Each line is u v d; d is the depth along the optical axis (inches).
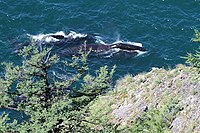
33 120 1617.9
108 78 1784.0
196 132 1840.6
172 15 3993.6
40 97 1706.4
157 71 2556.6
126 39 3786.9
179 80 2293.3
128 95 2481.5
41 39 3750.0
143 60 3580.2
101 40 3767.2
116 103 2455.7
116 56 3602.4
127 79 2677.2
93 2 4128.9
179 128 1925.4
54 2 4111.7
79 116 1718.8
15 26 3873.0
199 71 2271.2
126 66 3523.6
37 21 3939.5
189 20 3941.9
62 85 1722.4
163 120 2016.5
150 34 3831.2
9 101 1690.5
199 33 2111.2
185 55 3624.5
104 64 3535.9
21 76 1692.9
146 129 2046.0
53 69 3395.7
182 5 4074.8
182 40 3754.9
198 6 4065.0
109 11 4042.8
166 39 3772.1
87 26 3919.8
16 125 1772.9
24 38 3752.5
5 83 1683.1
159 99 2233.0
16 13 3986.2
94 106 2508.6
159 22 3932.1
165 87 2305.6
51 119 1599.4
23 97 1729.8
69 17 3988.7
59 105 1625.2
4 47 3636.8
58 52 3612.2
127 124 2178.9
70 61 3528.5
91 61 3555.6
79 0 4153.5
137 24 3919.8
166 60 3582.7
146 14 4010.8
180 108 2034.9
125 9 4055.1
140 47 3668.8
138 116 2183.8
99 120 1809.8
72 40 3754.9
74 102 1729.8
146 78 2551.7
